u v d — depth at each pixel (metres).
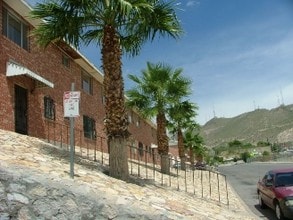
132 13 12.15
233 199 17.64
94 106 26.02
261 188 15.28
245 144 149.25
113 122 12.09
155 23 12.71
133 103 23.39
